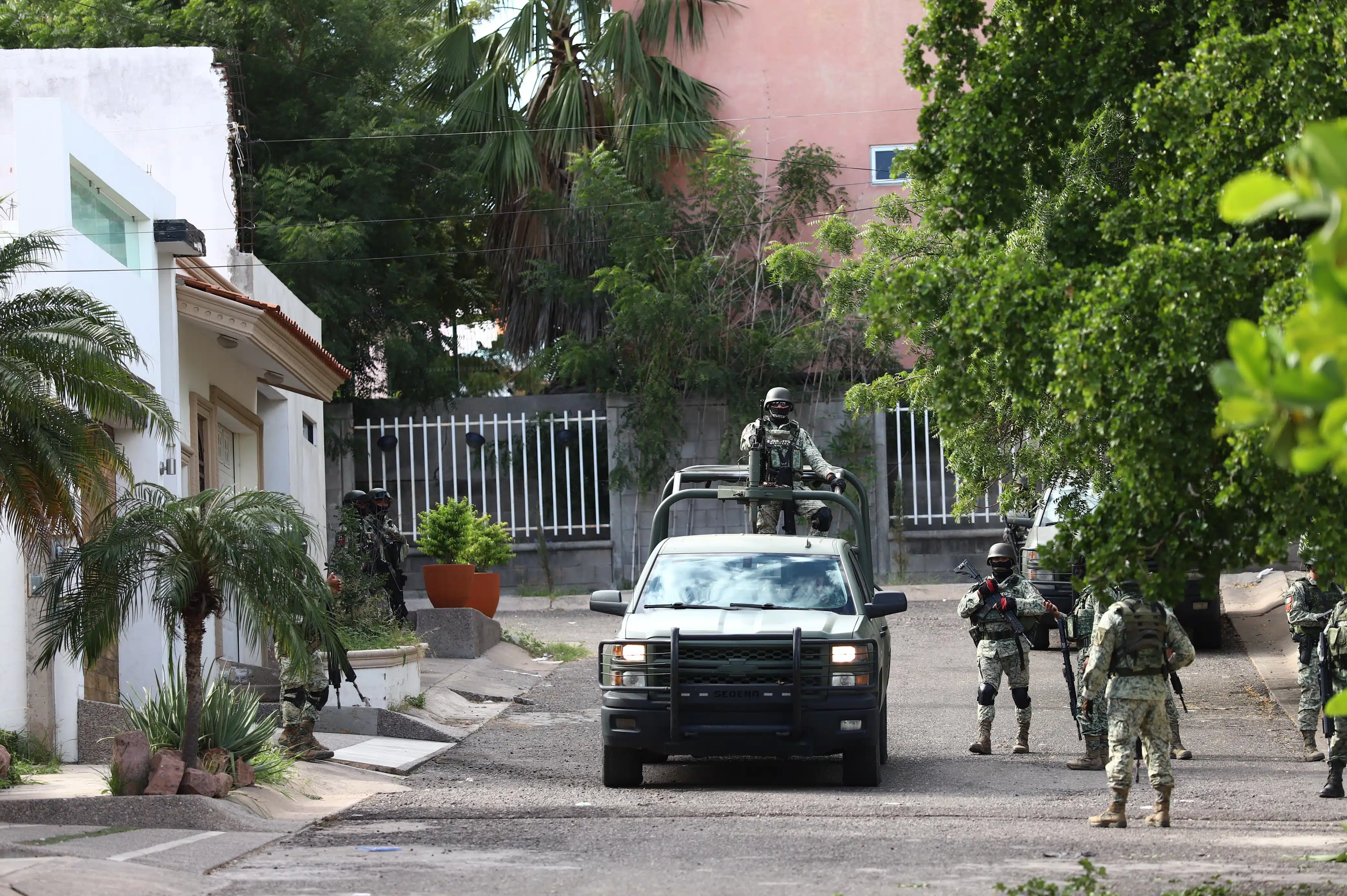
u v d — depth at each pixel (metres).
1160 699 17.91
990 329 14.12
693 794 21.27
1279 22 14.25
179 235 30.17
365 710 27.41
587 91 61.09
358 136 57.38
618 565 55.06
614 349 56.03
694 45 60.28
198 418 34.47
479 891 13.55
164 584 18.62
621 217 54.97
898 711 30.28
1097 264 13.90
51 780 21.09
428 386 56.88
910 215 40.41
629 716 21.36
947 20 16.62
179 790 18.73
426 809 19.95
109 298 27.41
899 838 16.89
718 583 23.36
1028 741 26.16
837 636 21.36
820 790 21.66
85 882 13.66
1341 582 13.55
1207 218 13.57
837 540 24.73
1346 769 23.06
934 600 49.34
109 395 20.14
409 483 56.66
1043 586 37.72
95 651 18.61
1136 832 17.41
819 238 40.25
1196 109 13.82
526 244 59.88
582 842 17.00
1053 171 16.77
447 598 39.28
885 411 39.38
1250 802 19.98
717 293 55.69
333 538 54.47
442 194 59.44
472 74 61.44
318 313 55.69
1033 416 29.17
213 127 42.47
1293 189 3.45
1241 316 12.66
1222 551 13.38
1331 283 3.29
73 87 42.25
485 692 33.12
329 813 19.62
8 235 23.25
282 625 18.89
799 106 60.25
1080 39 16.25
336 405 55.53
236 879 14.59
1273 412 3.70
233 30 57.28
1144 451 12.83
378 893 13.53
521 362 62.22
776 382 55.16
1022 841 16.66
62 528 19.92
